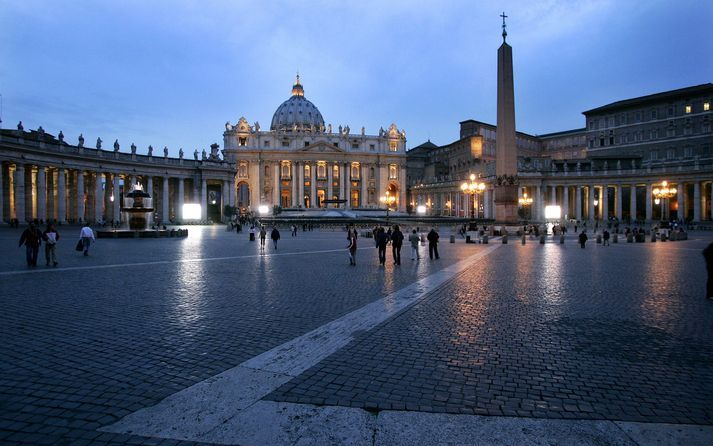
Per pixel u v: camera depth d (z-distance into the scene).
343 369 6.50
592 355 7.19
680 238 39.59
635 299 11.74
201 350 7.32
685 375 6.37
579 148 108.75
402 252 26.09
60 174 62.25
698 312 10.25
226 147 126.25
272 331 8.46
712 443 4.57
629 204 92.31
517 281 14.73
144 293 12.19
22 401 5.41
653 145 86.56
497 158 43.16
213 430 4.76
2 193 55.38
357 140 133.88
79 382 5.97
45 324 8.84
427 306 10.72
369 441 4.56
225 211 83.00
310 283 14.16
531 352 7.32
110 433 4.70
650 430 4.82
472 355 7.15
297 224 61.56
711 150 78.12
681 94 81.62
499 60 41.84
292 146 130.00
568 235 47.69
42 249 24.86
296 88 168.38
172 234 41.09
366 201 133.12
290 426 4.84
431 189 120.25
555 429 4.84
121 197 87.50
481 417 5.08
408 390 5.78
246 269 17.66
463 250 27.66
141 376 6.19
